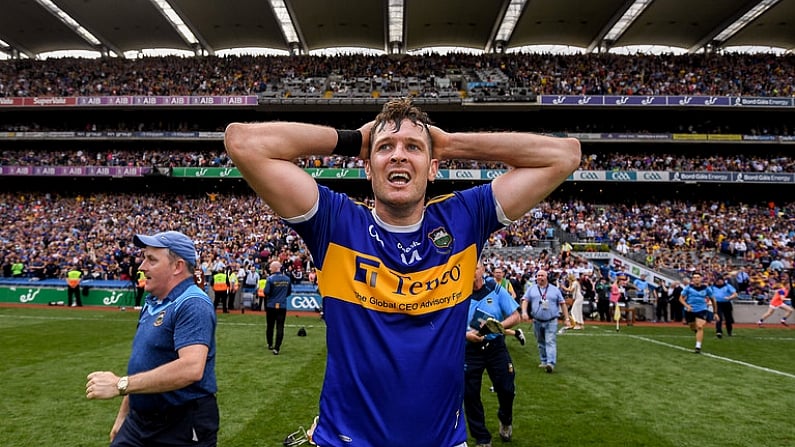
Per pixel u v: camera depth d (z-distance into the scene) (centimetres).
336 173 3341
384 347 177
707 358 1107
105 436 546
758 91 3519
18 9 3638
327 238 186
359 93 3584
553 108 3497
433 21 3934
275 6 3759
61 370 871
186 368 264
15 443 524
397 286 182
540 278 939
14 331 1350
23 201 3450
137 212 3262
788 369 986
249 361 974
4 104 3578
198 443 280
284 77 3928
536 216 3095
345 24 3969
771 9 3494
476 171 3306
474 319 552
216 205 3353
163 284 294
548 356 924
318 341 1245
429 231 192
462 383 191
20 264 2334
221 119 3775
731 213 3259
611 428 595
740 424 619
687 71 3816
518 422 616
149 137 3534
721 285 1556
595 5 3544
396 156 182
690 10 3562
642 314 2066
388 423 174
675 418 641
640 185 3484
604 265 2602
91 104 3547
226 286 1925
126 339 1221
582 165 3412
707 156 3559
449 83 3828
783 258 2630
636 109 3512
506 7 3578
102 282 2175
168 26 3931
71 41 4219
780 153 3544
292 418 611
